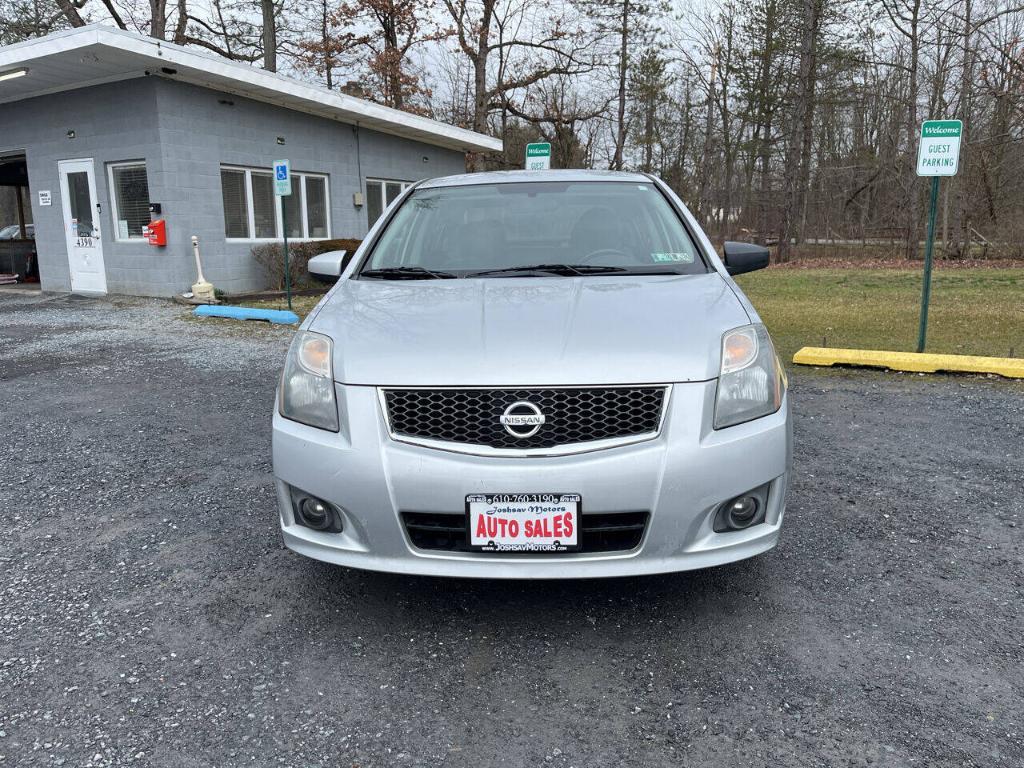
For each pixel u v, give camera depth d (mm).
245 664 2258
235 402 5609
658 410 2215
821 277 17875
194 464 4180
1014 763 1794
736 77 34375
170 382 6309
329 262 3451
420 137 17922
